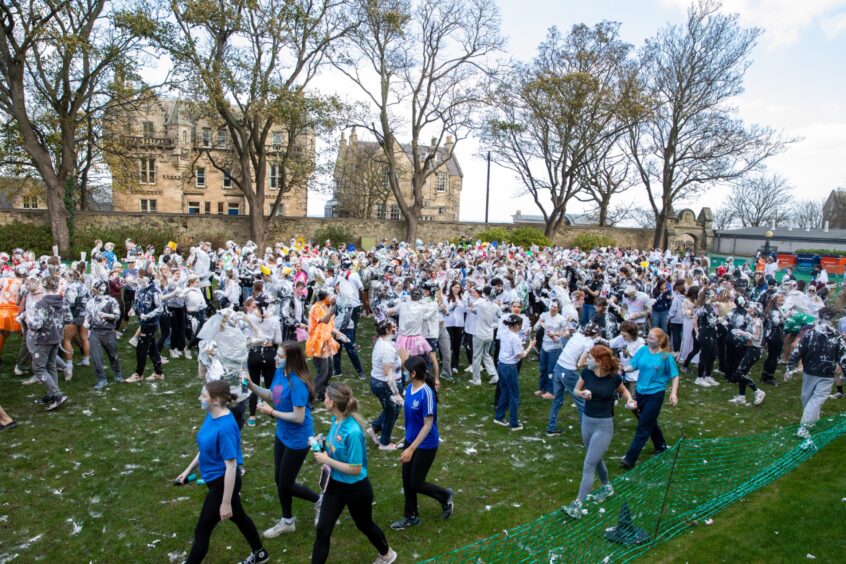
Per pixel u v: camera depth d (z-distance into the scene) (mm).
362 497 4500
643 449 7605
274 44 26234
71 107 25562
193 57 24312
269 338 7836
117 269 12602
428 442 5258
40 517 5422
